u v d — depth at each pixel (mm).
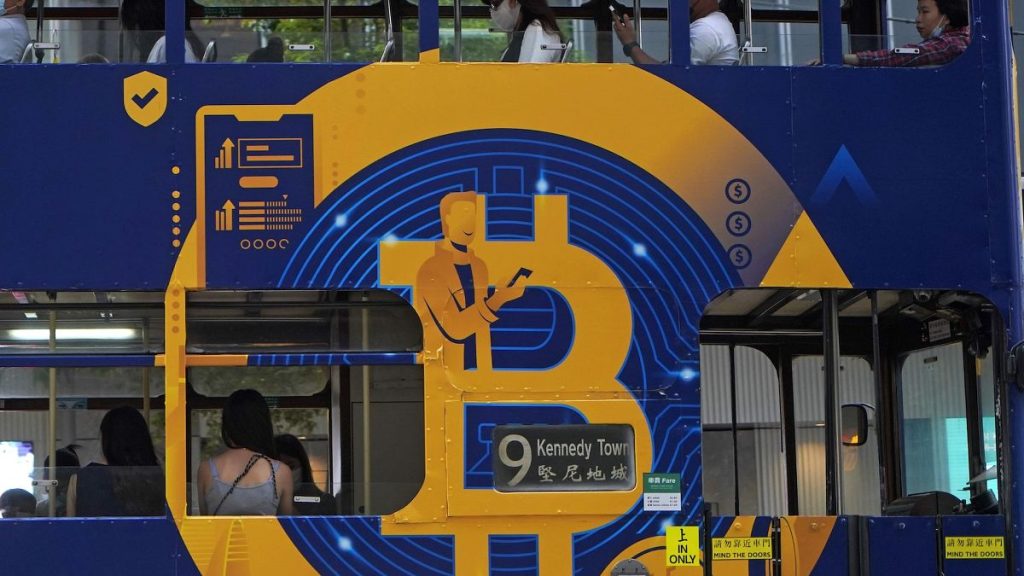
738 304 7246
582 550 5844
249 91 5934
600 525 5859
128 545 5766
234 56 6062
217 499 6051
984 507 6914
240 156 5906
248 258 5867
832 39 6195
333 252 5895
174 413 5809
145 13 6625
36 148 5859
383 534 5820
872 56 6250
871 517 6039
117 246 5844
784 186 6066
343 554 5809
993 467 6977
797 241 6055
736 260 6016
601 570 5844
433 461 5844
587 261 5965
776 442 7801
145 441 6207
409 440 6285
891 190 6117
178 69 5926
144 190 5867
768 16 7141
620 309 5953
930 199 6137
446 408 5863
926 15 6508
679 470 5906
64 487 6121
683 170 6031
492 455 5859
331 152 5930
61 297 5965
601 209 5988
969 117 6188
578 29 6430
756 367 7844
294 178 5910
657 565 5863
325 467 6520
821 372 7805
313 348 6023
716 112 6066
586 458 5887
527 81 6023
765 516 5973
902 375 7699
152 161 5887
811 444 7781
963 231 6137
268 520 5812
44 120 5871
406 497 6242
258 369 6598
